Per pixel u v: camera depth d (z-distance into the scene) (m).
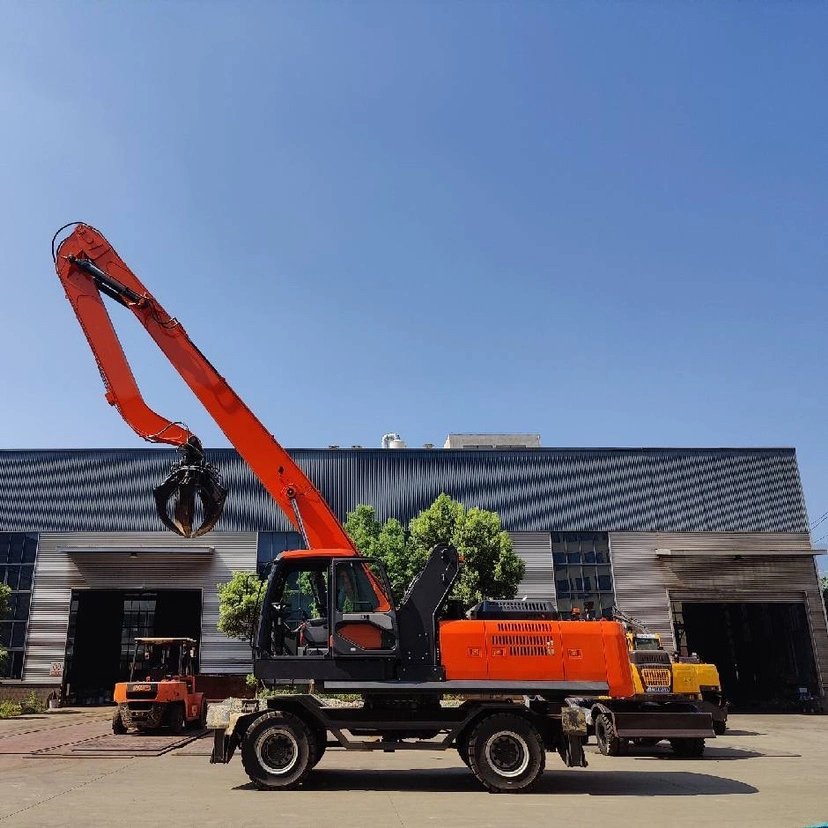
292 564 9.96
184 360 11.38
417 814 7.44
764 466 36.53
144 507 34.22
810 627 33.59
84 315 11.40
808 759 14.13
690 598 34.09
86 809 7.73
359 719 9.48
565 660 9.53
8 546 33.47
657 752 15.16
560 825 6.91
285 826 6.78
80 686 36.94
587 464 36.03
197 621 39.06
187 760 12.70
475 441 43.47
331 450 35.50
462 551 26.31
